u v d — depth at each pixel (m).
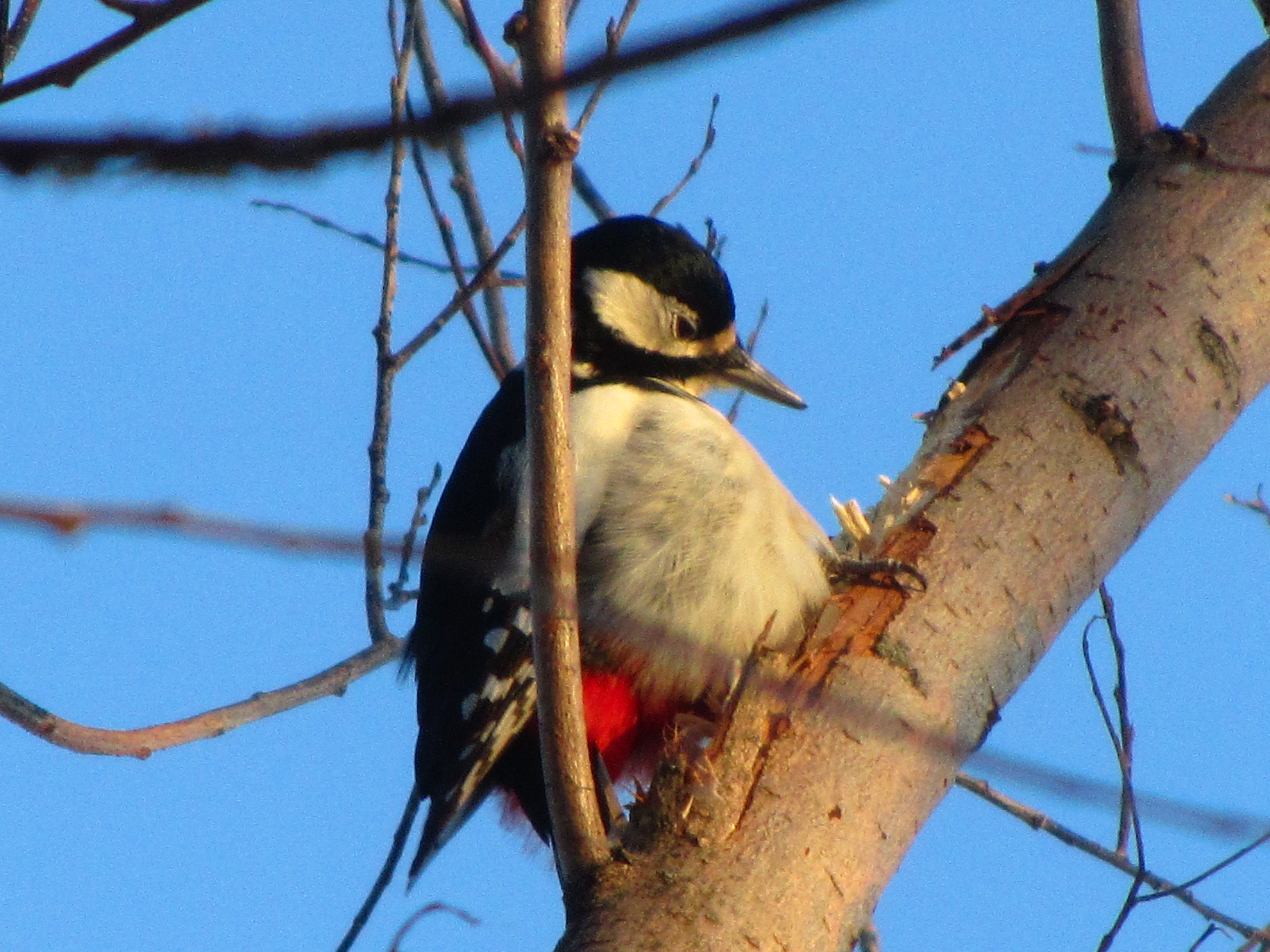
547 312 5.71
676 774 6.46
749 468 8.81
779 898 6.24
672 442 8.84
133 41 3.04
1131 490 7.66
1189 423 7.80
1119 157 8.48
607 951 6.02
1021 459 7.65
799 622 8.55
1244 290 7.99
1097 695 8.00
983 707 7.13
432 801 8.41
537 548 5.85
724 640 8.48
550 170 5.59
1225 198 8.15
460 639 8.73
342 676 8.42
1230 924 7.94
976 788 8.50
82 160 2.24
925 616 7.21
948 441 7.86
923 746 6.55
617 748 8.64
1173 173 8.26
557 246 5.66
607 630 7.98
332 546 2.80
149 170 2.26
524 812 9.16
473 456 9.51
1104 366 7.80
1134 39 8.46
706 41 2.15
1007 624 7.28
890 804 6.62
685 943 6.06
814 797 6.49
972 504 7.55
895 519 7.62
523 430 9.32
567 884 6.28
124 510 2.67
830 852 6.40
